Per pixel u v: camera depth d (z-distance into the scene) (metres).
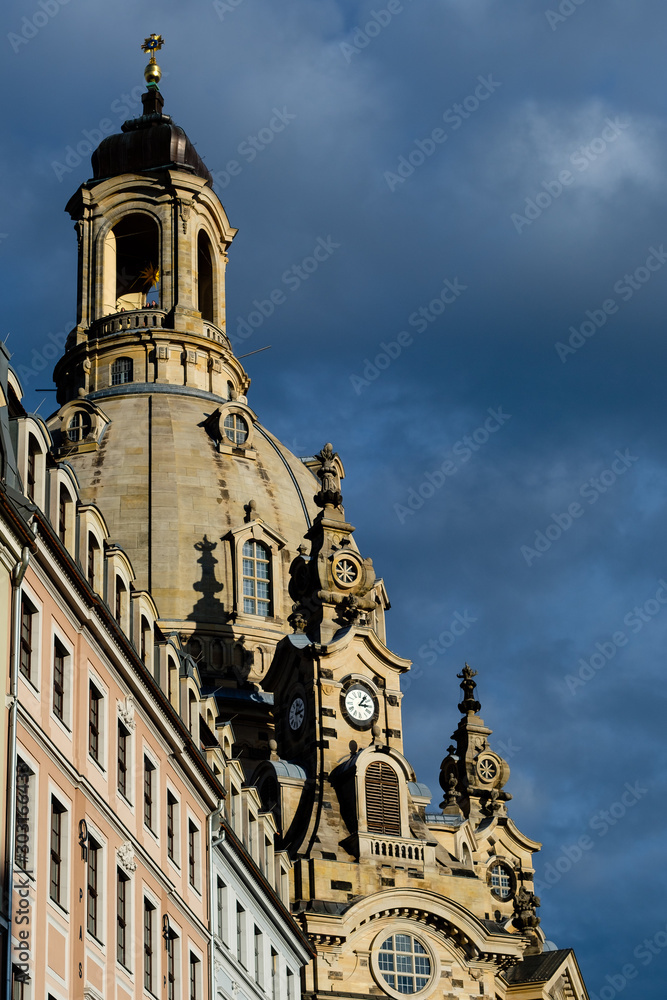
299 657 117.88
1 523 52.75
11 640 53.06
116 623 62.94
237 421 145.25
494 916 130.50
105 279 157.75
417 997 105.00
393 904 106.00
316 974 102.25
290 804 112.06
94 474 138.62
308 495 146.12
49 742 55.34
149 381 150.00
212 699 81.31
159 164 160.38
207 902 72.94
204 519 137.00
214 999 72.06
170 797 70.06
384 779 111.88
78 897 56.38
